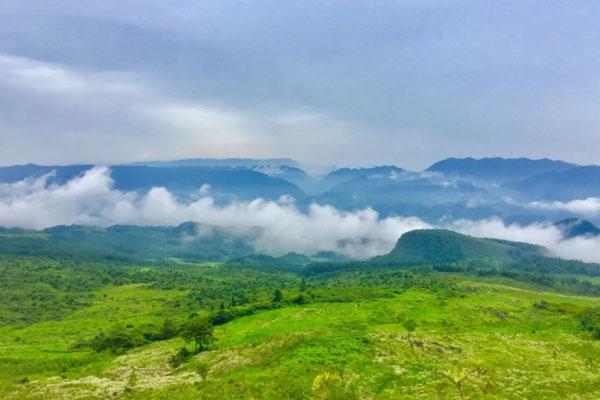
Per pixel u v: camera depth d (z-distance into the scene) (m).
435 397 87.88
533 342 141.50
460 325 186.75
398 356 113.06
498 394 94.62
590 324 159.12
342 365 105.12
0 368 168.75
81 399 104.69
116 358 173.62
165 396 96.50
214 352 148.88
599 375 116.88
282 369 104.06
